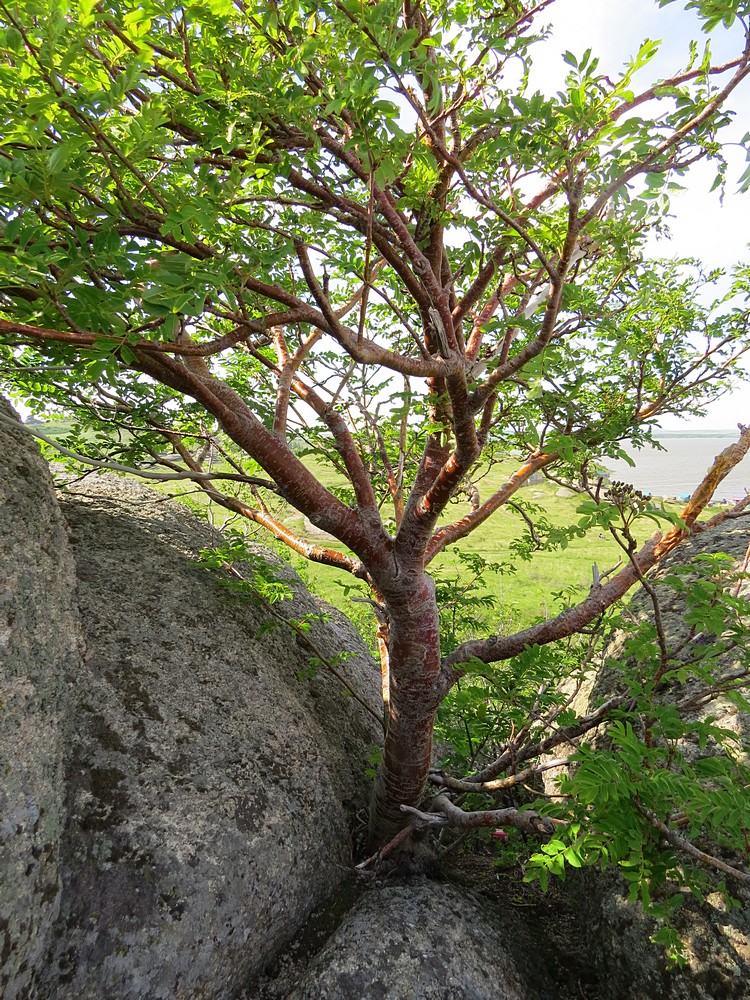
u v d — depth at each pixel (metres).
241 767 2.85
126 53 1.14
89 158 1.33
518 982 2.53
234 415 2.22
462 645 2.88
